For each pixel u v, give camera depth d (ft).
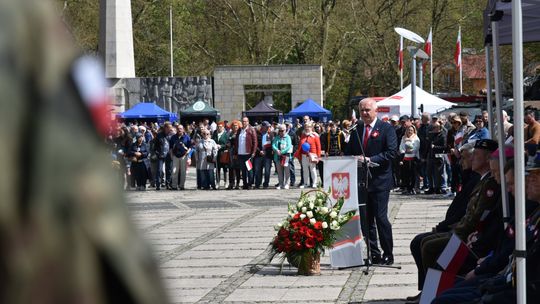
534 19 34.94
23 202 3.40
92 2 179.63
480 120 71.82
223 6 217.56
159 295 3.60
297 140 119.96
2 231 3.36
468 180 37.11
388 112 128.26
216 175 110.32
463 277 28.60
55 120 3.51
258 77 191.31
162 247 53.67
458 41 164.35
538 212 25.43
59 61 3.57
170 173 107.96
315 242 41.39
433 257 32.07
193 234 60.49
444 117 101.81
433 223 62.08
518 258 22.16
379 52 213.25
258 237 57.52
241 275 42.60
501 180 28.25
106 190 3.57
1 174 3.36
